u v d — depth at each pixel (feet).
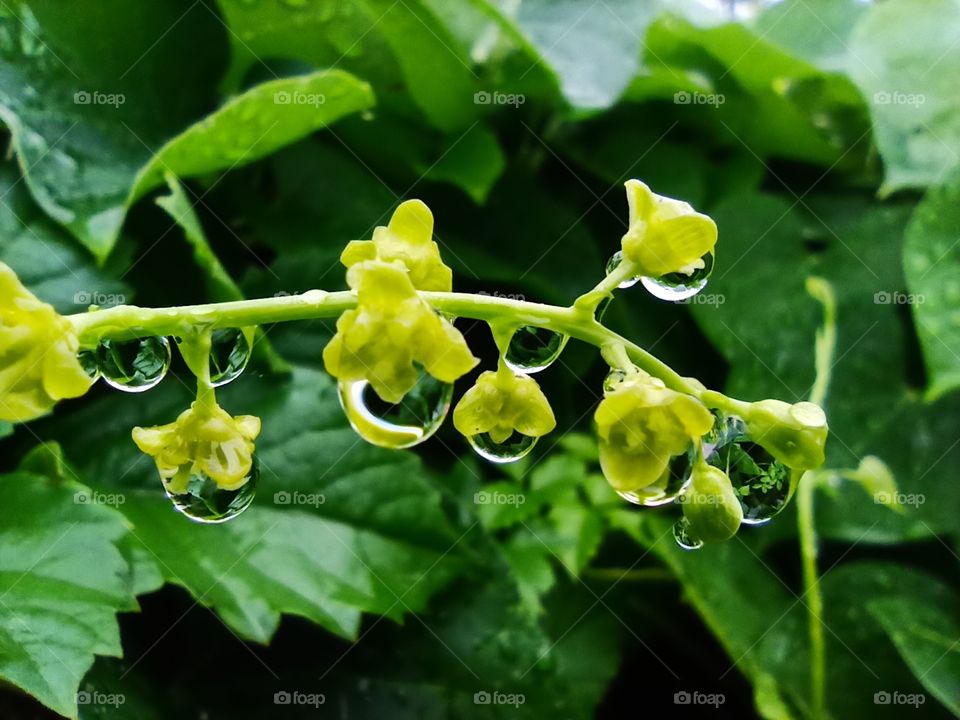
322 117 0.30
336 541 0.29
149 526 0.28
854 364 0.34
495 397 0.25
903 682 0.32
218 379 0.26
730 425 0.25
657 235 0.24
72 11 0.30
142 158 0.30
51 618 0.26
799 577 0.33
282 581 0.28
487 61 0.33
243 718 0.28
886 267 0.35
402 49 0.31
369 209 0.32
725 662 0.33
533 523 0.33
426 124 0.33
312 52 0.32
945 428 0.34
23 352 0.23
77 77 0.30
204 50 0.31
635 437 0.24
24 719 0.28
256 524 0.29
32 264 0.29
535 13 0.34
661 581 0.33
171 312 0.24
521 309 0.24
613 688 0.32
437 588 0.29
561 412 0.33
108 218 0.29
